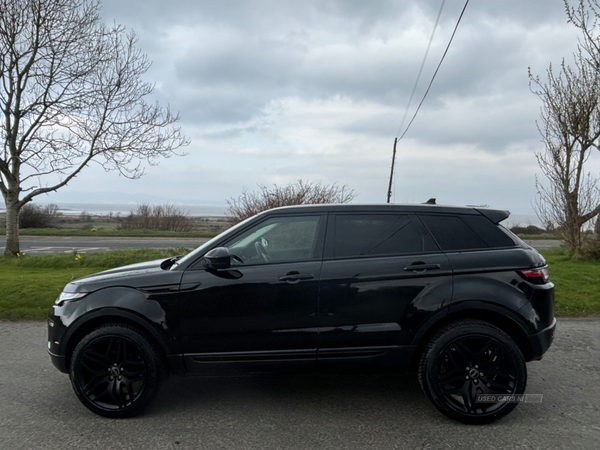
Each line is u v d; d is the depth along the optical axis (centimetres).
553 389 394
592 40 1002
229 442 304
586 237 1102
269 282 343
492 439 305
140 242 2098
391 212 369
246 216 1354
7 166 1198
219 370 347
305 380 423
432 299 337
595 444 297
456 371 332
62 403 372
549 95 1053
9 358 491
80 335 357
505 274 342
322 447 296
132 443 303
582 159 1055
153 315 343
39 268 1062
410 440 304
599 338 546
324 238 360
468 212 369
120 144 1186
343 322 341
